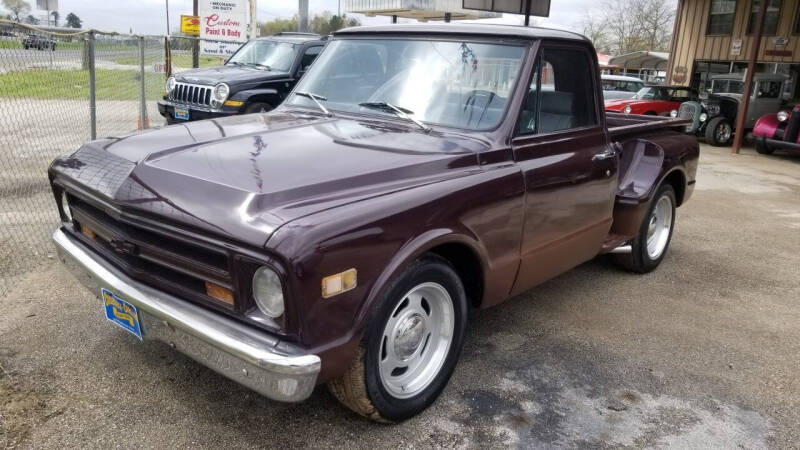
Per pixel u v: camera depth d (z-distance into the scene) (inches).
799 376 147.0
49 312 154.6
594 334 163.8
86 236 124.1
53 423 112.1
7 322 148.3
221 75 386.6
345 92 153.6
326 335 94.5
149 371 130.7
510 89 135.8
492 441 115.0
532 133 139.9
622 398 132.6
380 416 112.6
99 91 359.9
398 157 117.0
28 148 346.6
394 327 111.3
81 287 169.9
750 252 249.6
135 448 107.1
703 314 181.9
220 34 597.3
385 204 102.7
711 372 146.7
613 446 115.8
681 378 142.9
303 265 88.5
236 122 139.6
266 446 109.7
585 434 119.0
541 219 139.7
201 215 94.7
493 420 121.5
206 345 95.6
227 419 116.4
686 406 131.1
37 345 138.6
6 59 214.7
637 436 119.4
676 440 119.0
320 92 158.1
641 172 192.7
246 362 91.2
